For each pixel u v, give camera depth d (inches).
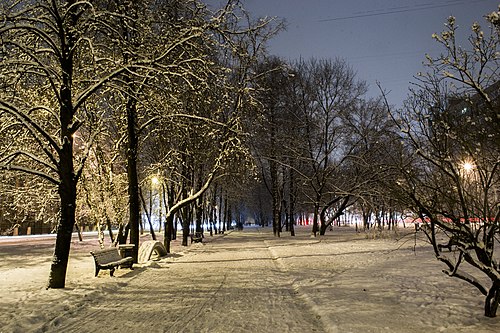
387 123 1088.8
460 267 480.7
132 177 667.4
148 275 534.0
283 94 1339.8
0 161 424.5
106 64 548.7
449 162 255.8
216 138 863.7
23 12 407.8
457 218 255.1
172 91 522.0
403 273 462.6
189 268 607.2
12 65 436.1
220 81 615.5
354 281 431.5
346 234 1421.0
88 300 369.4
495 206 262.8
